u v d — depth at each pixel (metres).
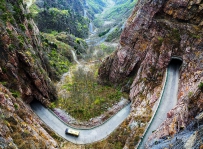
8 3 75.25
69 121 65.75
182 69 62.81
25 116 49.19
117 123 65.56
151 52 71.00
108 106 73.56
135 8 87.06
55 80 103.50
